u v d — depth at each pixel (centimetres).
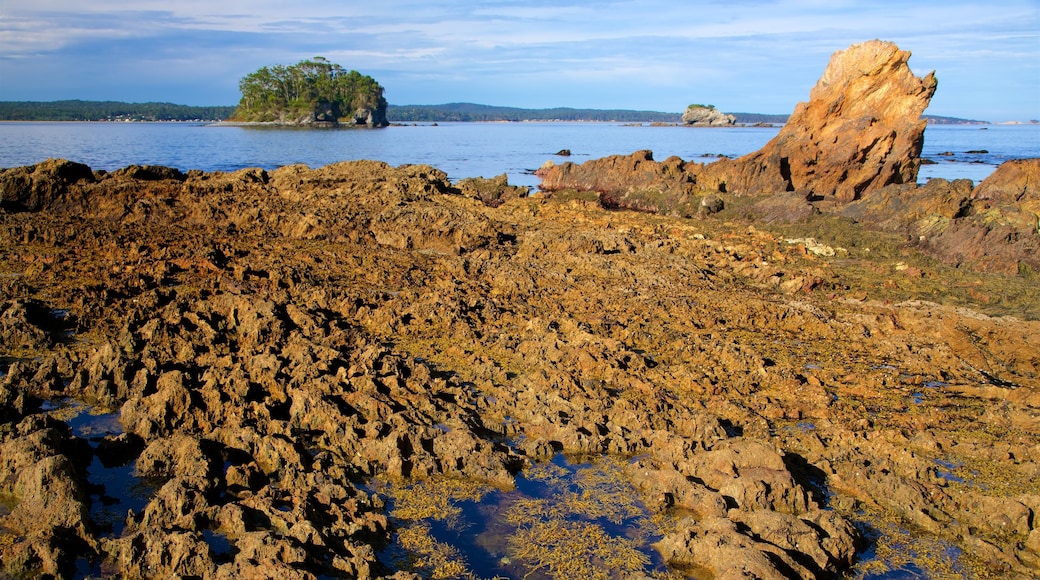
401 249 2952
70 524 1150
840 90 4597
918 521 1288
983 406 1747
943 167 8188
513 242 3156
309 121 19075
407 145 11650
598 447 1489
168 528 1156
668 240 3288
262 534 1097
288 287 2372
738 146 12625
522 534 1218
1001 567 1177
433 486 1349
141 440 1447
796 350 2064
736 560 1075
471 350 1967
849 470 1420
